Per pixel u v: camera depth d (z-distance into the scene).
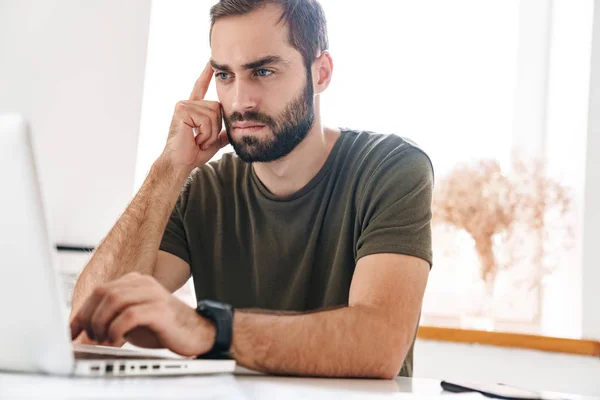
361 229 1.29
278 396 0.67
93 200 2.10
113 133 2.12
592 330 1.90
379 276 1.10
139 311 0.78
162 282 1.44
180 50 2.25
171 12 2.26
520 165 1.99
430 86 2.20
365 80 2.21
